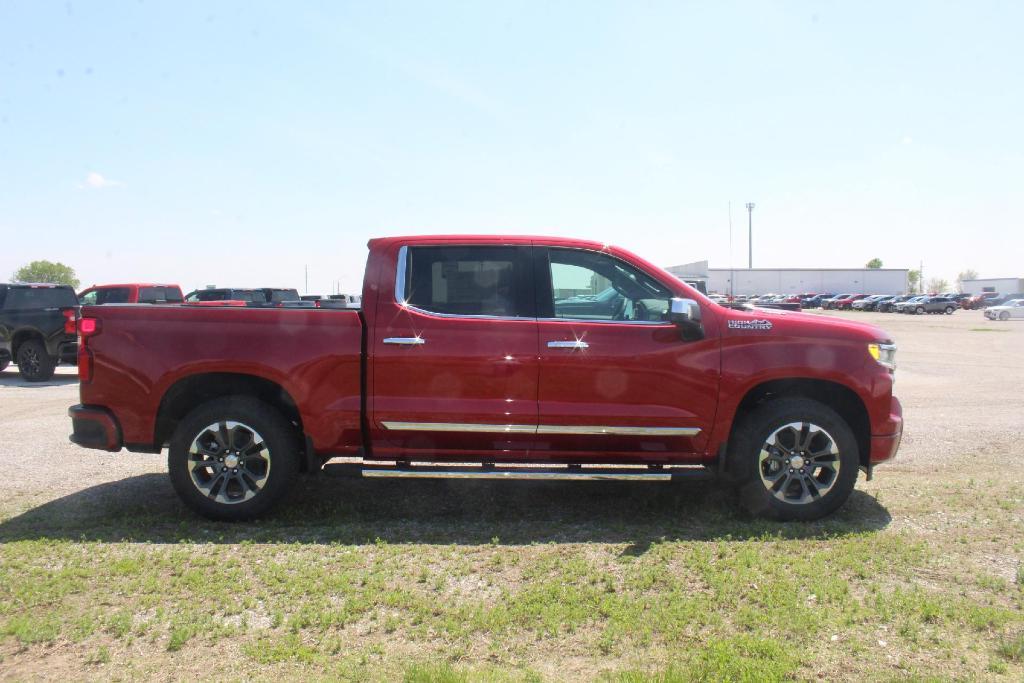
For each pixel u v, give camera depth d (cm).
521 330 507
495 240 526
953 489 598
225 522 512
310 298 2625
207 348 508
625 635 341
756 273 8338
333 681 299
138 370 511
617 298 525
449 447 518
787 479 515
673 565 430
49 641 334
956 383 1352
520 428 505
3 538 475
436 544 469
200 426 504
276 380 505
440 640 338
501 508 554
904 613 361
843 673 305
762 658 313
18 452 741
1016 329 3416
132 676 306
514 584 404
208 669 312
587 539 480
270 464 507
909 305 6000
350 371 505
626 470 515
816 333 518
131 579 406
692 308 488
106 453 739
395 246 522
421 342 504
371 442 515
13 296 1362
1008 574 416
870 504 556
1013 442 793
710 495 589
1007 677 301
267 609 370
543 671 310
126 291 1759
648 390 508
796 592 386
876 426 519
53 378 1429
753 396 536
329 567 426
